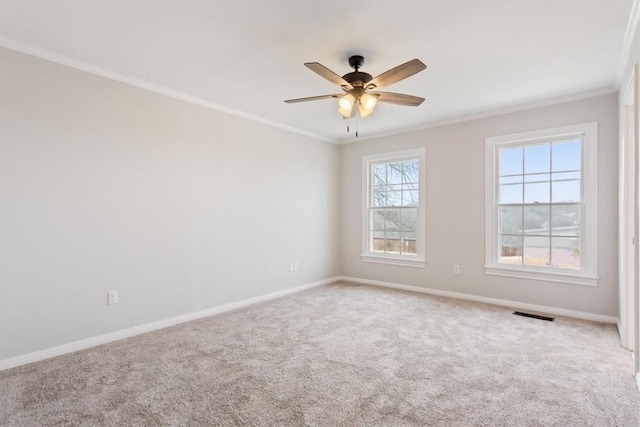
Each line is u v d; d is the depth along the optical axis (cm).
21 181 253
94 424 181
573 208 365
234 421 182
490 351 270
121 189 308
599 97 343
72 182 278
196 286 366
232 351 274
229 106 393
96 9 209
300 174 497
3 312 246
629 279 273
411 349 275
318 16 217
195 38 244
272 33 237
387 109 402
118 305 306
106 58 275
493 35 240
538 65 287
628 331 273
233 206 405
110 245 301
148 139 327
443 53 266
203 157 374
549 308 374
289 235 479
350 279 556
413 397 204
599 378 225
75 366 248
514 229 404
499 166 414
